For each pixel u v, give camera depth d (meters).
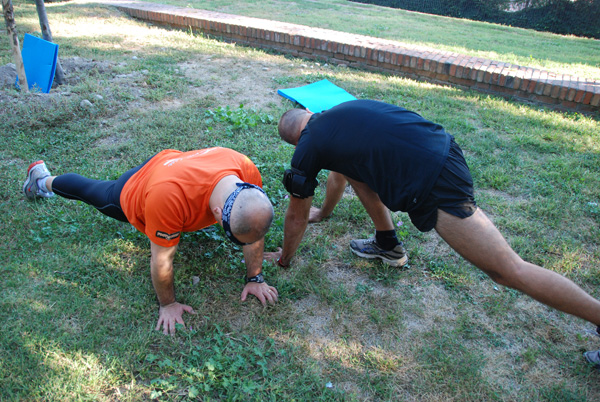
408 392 2.17
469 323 2.56
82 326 2.36
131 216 2.32
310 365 2.25
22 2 9.82
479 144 4.42
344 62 6.73
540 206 3.53
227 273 2.80
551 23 13.02
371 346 2.39
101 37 7.15
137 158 3.85
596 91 5.28
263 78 5.89
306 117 2.42
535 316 2.62
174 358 2.24
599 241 3.20
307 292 2.71
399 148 2.00
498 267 2.02
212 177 2.10
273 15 10.37
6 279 2.59
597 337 2.50
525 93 5.70
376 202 2.63
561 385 2.21
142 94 5.04
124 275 2.70
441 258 3.02
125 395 2.04
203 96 5.18
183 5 10.71
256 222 1.88
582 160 4.23
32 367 2.13
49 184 3.09
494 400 2.14
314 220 3.29
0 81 5.25
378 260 2.96
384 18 11.49
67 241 2.92
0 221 3.05
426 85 6.05
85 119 4.45
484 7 13.88
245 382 2.11
